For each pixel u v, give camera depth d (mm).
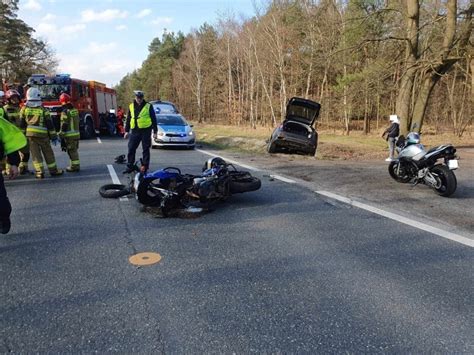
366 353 2910
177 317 3361
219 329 3189
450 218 6328
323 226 5887
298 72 37281
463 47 17594
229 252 4828
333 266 4430
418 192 8312
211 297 3703
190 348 2947
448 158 7922
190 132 17016
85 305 3553
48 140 9469
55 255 4699
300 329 3203
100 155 13891
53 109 18703
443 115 33031
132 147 9781
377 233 5574
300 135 14664
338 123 41438
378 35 23594
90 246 4992
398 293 3812
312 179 9727
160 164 12023
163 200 6250
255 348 2953
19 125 9188
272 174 10414
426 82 18125
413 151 8672
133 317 3357
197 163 12336
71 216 6293
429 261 4586
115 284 3957
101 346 2973
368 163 13414
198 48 63719
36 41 46438
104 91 24484
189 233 5520
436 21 17891
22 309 3492
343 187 8750
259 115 52312
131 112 9641
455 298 3729
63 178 9438
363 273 4250
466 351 2943
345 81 23328
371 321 3326
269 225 5922
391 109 35344
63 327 3215
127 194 7605
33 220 6070
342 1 31766
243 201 7367
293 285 3961
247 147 18625
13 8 43750
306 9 35781
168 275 4168
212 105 67438
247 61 49031
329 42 31641
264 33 40438
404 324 3287
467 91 28969
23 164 9773
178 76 70562
